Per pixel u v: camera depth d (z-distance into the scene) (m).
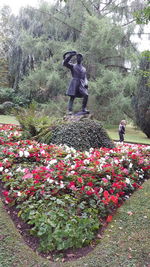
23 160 4.15
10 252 2.15
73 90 6.35
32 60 17.67
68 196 2.81
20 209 2.82
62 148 4.72
